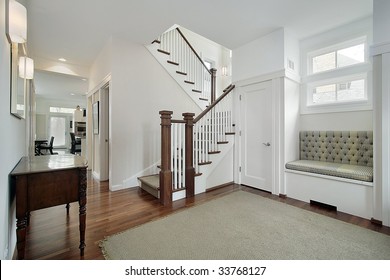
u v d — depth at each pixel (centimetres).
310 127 348
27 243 181
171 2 254
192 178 317
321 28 316
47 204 152
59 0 248
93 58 445
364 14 280
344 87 318
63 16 284
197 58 497
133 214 247
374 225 219
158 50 409
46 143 854
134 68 372
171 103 432
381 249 171
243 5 259
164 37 424
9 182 145
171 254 164
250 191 343
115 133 349
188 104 464
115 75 347
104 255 164
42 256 162
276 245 177
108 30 327
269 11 272
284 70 313
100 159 412
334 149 315
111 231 204
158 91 409
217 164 366
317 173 277
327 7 263
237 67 386
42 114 984
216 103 365
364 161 282
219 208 264
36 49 396
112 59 343
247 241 183
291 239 187
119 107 353
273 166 328
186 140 312
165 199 282
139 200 298
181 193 306
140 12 276
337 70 314
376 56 227
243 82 374
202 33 331
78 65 488
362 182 236
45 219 233
